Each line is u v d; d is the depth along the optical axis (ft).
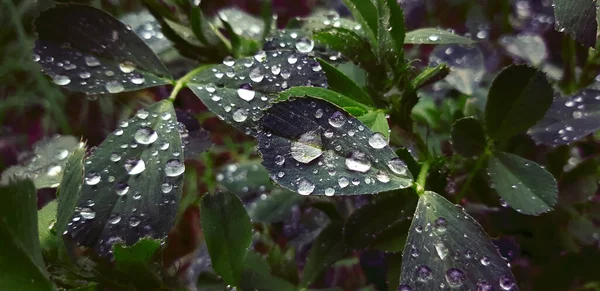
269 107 0.38
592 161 0.47
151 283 0.39
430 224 0.38
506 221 0.46
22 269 0.35
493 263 0.37
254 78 0.42
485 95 0.51
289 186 0.37
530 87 0.42
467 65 0.52
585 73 0.48
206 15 0.49
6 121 0.73
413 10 0.64
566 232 0.47
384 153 0.39
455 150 0.43
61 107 0.69
